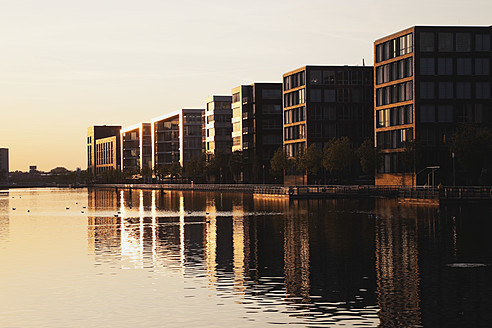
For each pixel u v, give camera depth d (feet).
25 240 162.71
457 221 192.75
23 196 588.09
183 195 492.13
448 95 392.68
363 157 401.08
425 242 142.82
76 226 206.59
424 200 271.69
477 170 329.52
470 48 393.50
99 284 96.94
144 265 115.44
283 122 556.51
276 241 149.79
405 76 402.52
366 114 514.27
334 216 222.07
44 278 102.78
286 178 538.06
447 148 390.63
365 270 106.11
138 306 81.87
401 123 408.46
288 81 547.08
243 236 162.61
